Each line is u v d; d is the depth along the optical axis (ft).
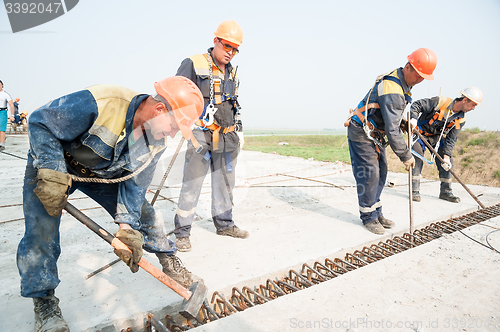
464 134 38.63
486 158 32.07
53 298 5.44
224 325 5.39
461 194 16.44
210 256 8.46
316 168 24.81
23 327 5.45
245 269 7.71
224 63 8.38
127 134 5.02
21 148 30.76
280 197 15.23
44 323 5.08
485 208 13.75
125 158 5.18
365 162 10.45
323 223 11.38
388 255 9.00
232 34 7.99
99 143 4.85
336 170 23.90
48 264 5.19
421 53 9.38
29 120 4.54
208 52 8.32
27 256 5.01
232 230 9.80
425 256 8.20
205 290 6.14
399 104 9.68
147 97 5.15
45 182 4.42
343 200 14.89
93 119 4.73
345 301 6.16
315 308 5.92
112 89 4.98
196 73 8.05
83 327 5.42
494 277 7.16
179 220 8.66
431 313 5.82
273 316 5.66
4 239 9.43
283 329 5.30
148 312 5.95
